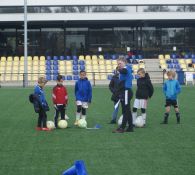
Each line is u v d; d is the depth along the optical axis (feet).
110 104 85.15
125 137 48.49
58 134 50.85
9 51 175.94
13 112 73.00
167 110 58.95
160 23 172.55
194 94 106.32
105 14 163.53
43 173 33.83
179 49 176.76
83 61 159.33
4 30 175.11
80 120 56.08
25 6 139.64
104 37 175.63
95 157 38.88
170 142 45.50
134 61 159.12
